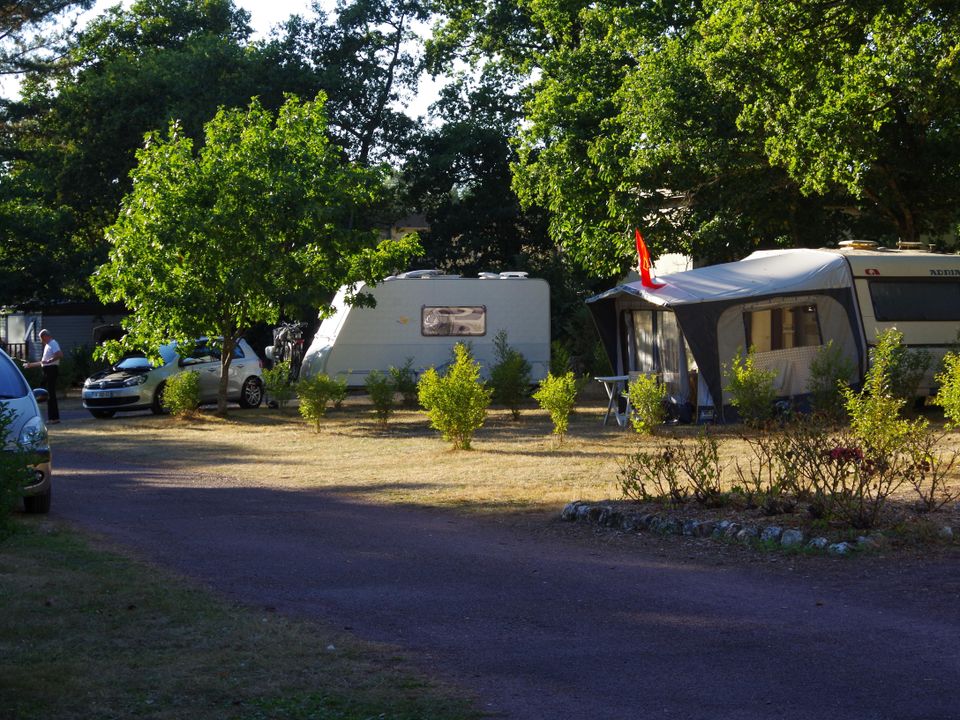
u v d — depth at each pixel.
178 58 37.75
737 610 6.87
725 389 17.75
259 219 21.70
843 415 16.95
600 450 15.63
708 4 22.56
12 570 8.12
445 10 38.78
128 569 8.29
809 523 9.01
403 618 6.82
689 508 10.12
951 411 13.01
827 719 4.79
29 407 11.34
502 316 26.77
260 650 5.99
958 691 5.12
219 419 22.84
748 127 20.77
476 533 10.06
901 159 21.50
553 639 6.27
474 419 16.27
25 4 39.00
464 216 38.97
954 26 18.27
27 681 5.35
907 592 7.13
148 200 21.34
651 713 4.92
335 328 26.42
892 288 18.62
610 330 21.06
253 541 9.73
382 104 41.09
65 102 39.50
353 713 4.92
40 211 36.12
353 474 14.67
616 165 23.84
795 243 24.69
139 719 4.83
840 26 18.58
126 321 22.36
